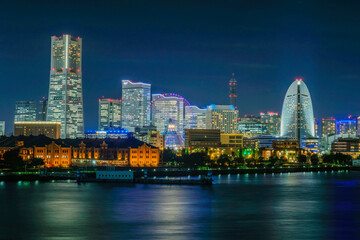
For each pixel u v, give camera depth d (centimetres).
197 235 12850
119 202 19162
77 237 12588
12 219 15188
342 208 18025
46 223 14488
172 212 16700
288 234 13088
